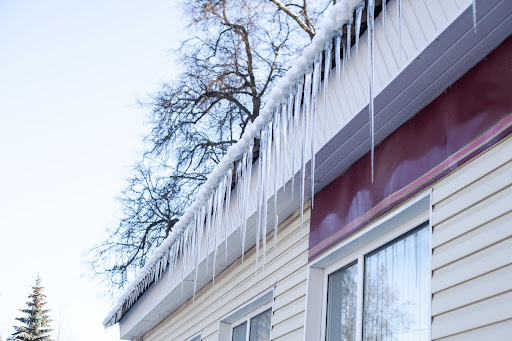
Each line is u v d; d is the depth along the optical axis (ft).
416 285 11.30
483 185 9.61
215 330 21.63
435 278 10.21
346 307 13.67
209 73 48.55
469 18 9.01
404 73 10.36
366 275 13.04
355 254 13.60
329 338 14.11
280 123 13.47
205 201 18.01
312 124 11.65
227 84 48.19
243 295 19.47
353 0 10.03
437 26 9.41
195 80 48.80
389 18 10.59
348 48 10.35
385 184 12.25
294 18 47.47
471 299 9.33
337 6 10.32
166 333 29.01
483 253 9.32
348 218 13.51
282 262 16.92
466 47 9.71
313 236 15.12
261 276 18.30
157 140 49.19
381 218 12.16
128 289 28.91
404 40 10.19
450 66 10.21
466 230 9.75
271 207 16.33
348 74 11.89
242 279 19.94
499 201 9.23
